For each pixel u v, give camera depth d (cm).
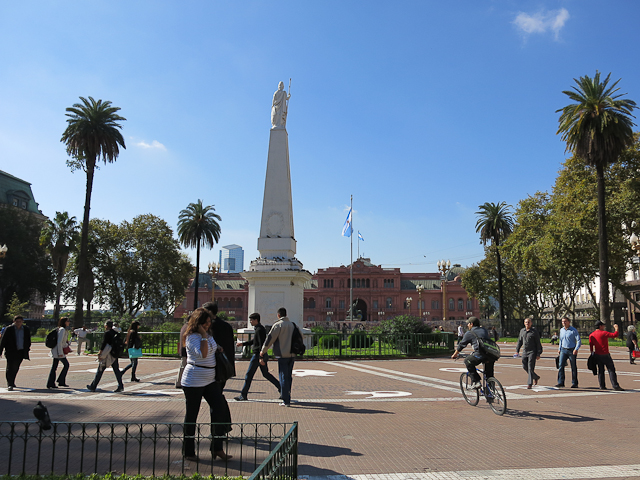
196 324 616
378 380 1390
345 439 702
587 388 1269
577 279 4609
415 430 762
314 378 1433
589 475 544
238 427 772
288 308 2228
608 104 3181
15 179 7200
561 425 806
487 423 818
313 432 743
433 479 529
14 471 538
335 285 10531
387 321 2883
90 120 3669
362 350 2341
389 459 604
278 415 863
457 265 11381
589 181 4278
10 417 835
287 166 2417
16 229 5950
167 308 6488
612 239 3922
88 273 5634
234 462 588
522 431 761
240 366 1759
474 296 7100
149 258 5978
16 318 1198
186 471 546
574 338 1276
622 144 3150
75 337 3181
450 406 973
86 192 3656
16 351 1187
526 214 5016
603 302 3156
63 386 1233
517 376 1535
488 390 928
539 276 5088
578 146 3275
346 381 1364
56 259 4925
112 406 934
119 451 640
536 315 6131
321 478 530
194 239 5991
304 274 2273
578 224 3950
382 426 788
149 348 2388
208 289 10525
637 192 3825
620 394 1163
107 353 1141
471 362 957
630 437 725
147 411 885
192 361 610
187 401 601
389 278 10519
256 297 2247
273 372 1579
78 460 592
